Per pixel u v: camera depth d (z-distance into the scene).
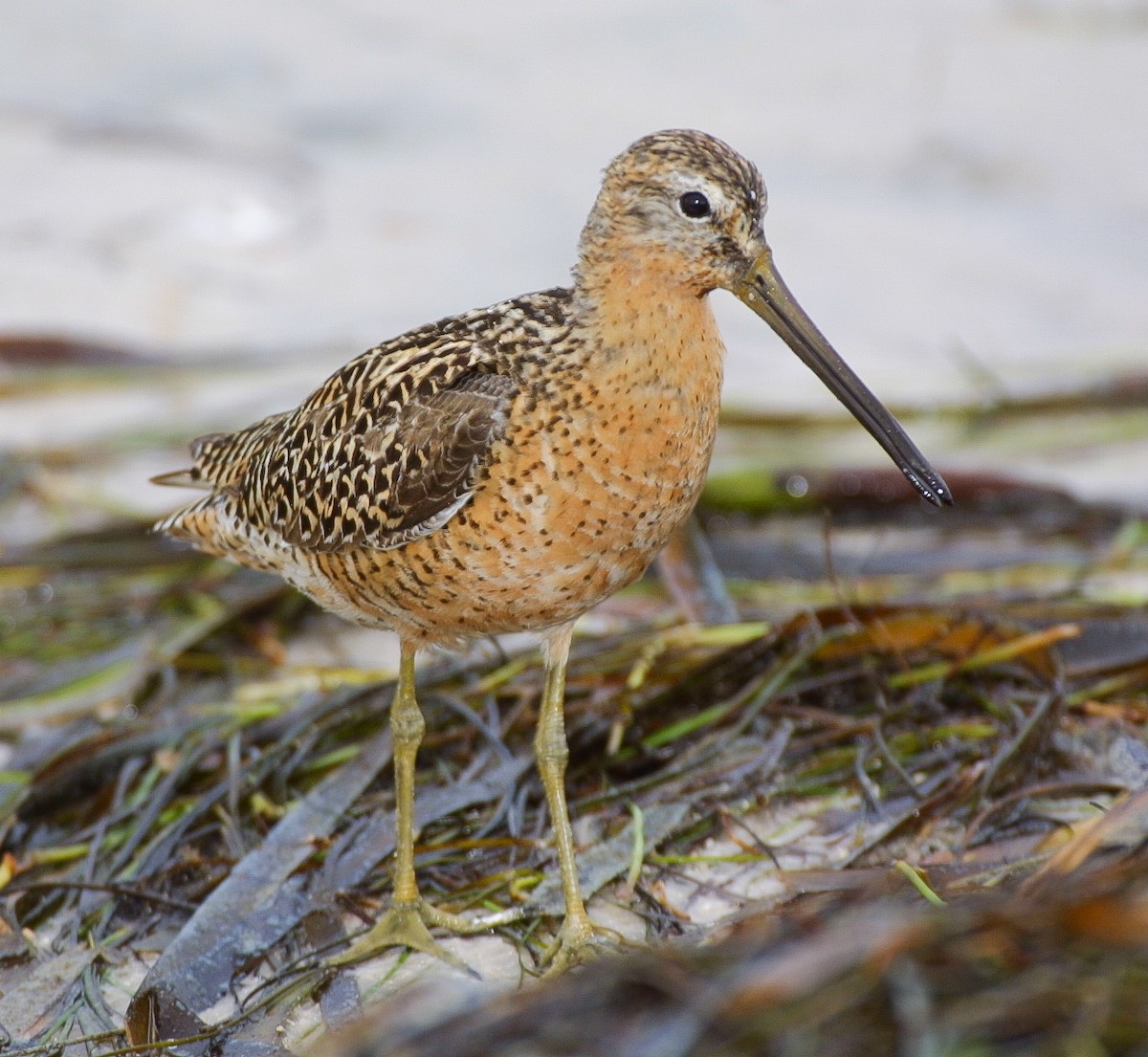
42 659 13.30
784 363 17.73
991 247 19.53
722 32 24.75
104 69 23.59
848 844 10.30
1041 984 6.65
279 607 13.62
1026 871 9.20
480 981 9.55
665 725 11.44
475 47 24.56
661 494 9.43
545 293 9.94
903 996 6.62
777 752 10.84
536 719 11.54
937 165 21.28
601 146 21.72
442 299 18.48
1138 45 23.55
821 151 21.47
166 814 10.98
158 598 13.86
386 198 20.72
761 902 9.45
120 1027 9.21
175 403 17.02
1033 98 22.31
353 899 10.29
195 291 18.80
